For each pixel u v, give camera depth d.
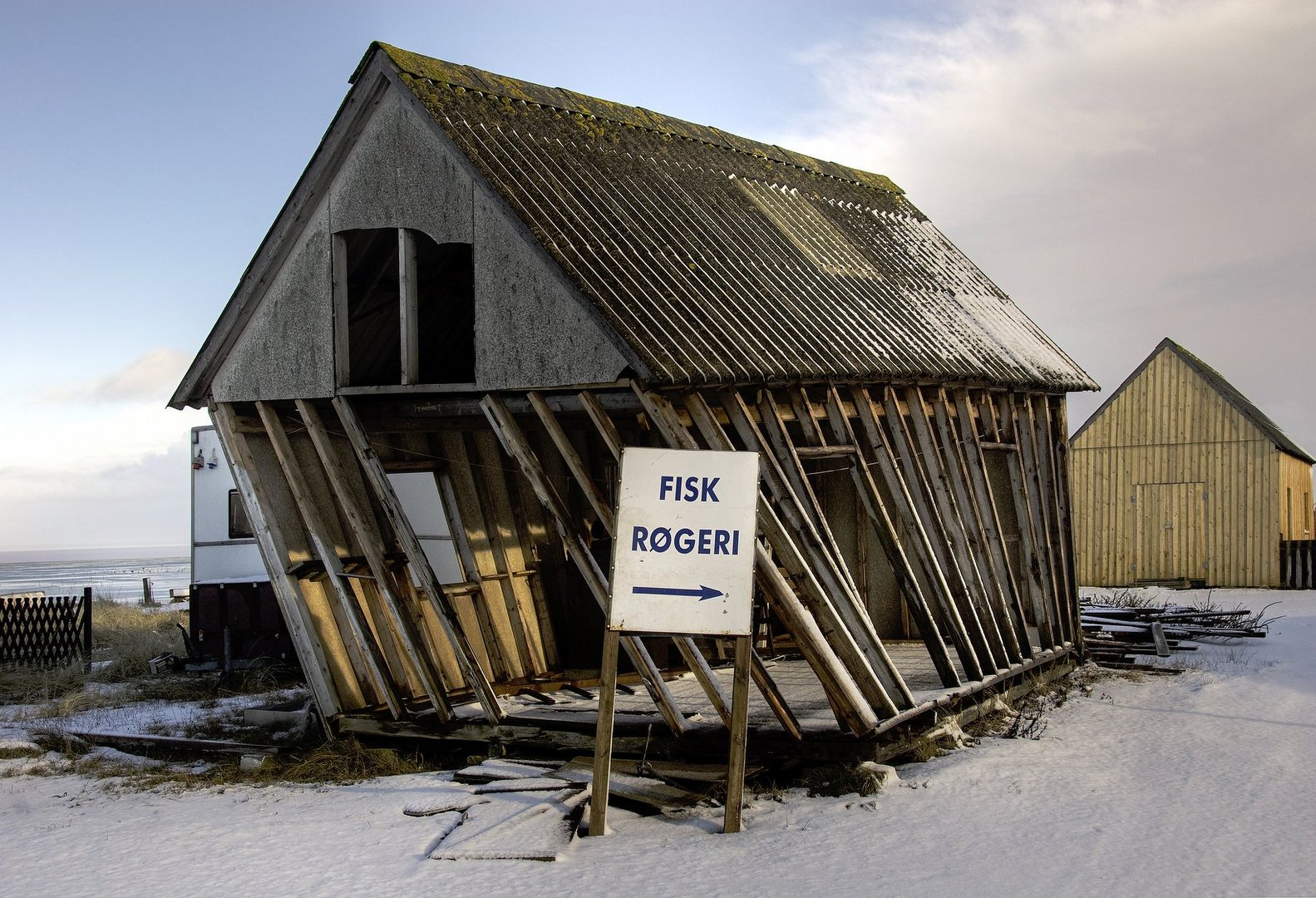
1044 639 13.62
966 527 11.94
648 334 8.91
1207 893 6.20
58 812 8.94
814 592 8.88
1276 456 31.53
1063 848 7.07
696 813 8.12
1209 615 20.28
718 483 7.77
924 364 10.96
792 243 12.53
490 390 9.79
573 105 12.25
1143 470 33.38
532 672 12.73
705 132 14.15
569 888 6.45
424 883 6.61
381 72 10.41
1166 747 10.17
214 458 17.50
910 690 10.56
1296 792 8.46
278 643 16.59
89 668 17.80
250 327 11.22
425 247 11.70
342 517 11.75
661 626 7.64
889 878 6.52
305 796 9.17
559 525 9.74
